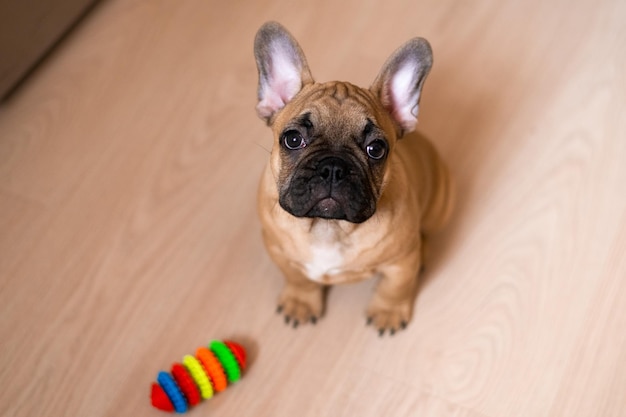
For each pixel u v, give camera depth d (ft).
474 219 3.98
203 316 3.76
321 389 3.60
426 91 4.35
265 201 3.36
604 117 4.23
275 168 3.28
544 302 3.76
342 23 4.57
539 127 4.22
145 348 3.68
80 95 4.35
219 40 4.52
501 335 3.70
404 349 3.69
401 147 3.55
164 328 3.73
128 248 3.92
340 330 3.74
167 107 4.31
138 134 4.22
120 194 4.05
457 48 4.49
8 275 3.84
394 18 4.58
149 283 3.83
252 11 4.62
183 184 4.08
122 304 3.78
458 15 4.59
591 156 4.12
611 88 4.32
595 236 3.91
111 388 3.59
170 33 4.56
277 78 3.35
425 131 4.23
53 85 4.39
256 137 4.20
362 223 3.30
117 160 4.15
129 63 4.46
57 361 3.65
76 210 4.01
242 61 4.45
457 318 3.75
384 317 3.71
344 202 3.12
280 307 3.76
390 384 3.61
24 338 3.69
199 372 3.49
